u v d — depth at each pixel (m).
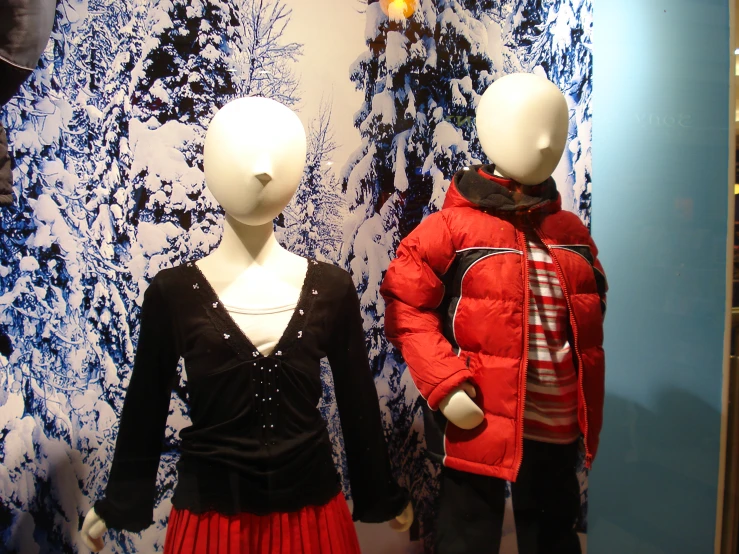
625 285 1.63
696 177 1.52
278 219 1.41
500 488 1.30
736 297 1.50
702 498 1.60
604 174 1.62
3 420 1.29
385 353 1.53
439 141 1.52
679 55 1.51
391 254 1.51
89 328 1.33
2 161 0.97
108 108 1.30
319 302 1.05
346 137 1.44
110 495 1.08
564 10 1.56
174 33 1.32
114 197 1.32
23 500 1.31
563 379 1.22
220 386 0.98
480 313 1.18
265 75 1.38
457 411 1.15
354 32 1.43
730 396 1.53
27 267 1.28
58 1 1.25
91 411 1.34
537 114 1.13
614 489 1.67
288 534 0.99
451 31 1.50
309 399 1.04
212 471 0.98
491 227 1.21
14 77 1.00
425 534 1.58
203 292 1.01
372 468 1.16
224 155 0.95
